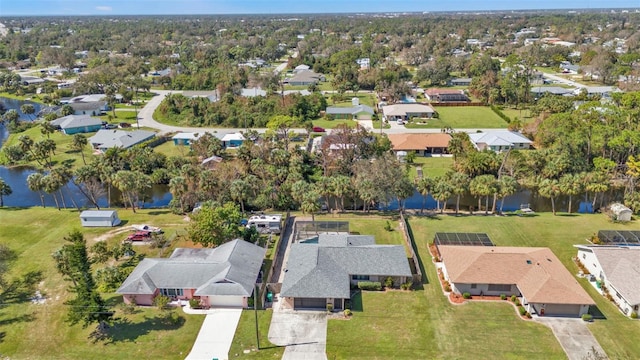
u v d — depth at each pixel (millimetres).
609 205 76375
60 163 100500
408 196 72625
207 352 42531
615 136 87812
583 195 82125
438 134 106375
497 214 73125
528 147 103250
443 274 55000
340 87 168750
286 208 75625
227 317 47594
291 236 65938
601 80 178875
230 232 60250
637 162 78062
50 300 50844
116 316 47812
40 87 179500
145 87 171750
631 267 50781
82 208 78188
